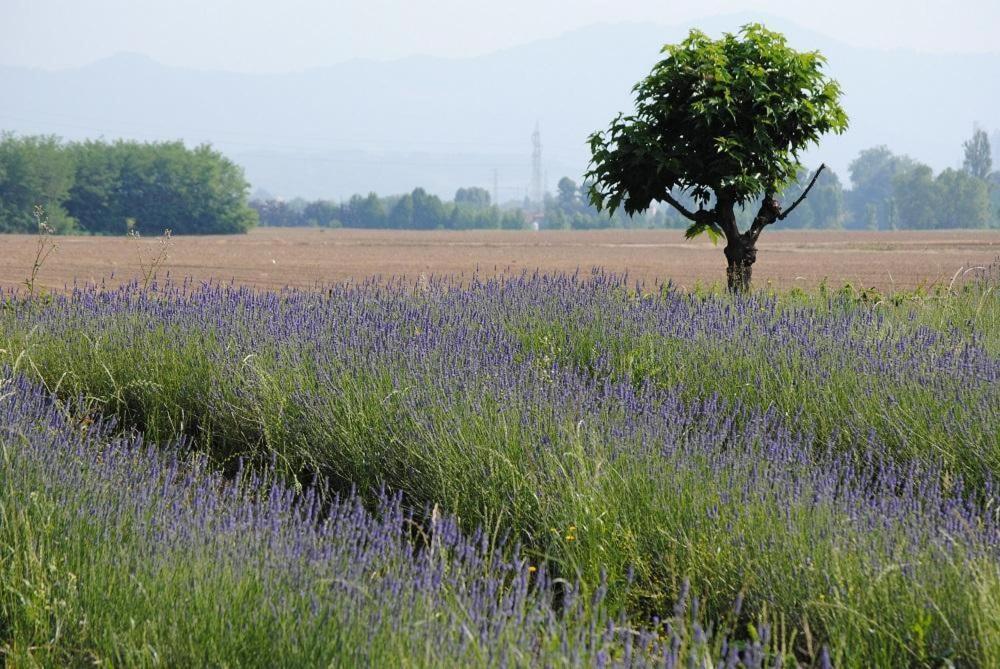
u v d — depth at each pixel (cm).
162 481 2102
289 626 1327
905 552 1585
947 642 1416
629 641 1215
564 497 1831
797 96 4216
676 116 4241
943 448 2273
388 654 1237
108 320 3300
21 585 1477
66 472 1950
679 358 2916
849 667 1367
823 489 1844
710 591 1620
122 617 1420
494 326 3219
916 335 3078
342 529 1698
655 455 1994
